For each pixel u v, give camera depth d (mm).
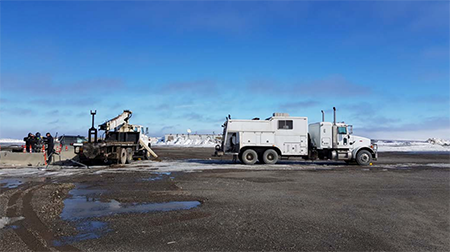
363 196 9133
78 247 4844
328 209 7449
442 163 22531
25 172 15336
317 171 16250
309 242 5121
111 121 21500
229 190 10016
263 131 21078
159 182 11812
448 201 8477
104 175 14109
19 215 6750
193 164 20625
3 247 4828
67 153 21062
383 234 5555
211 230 5734
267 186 10891
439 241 5203
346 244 5035
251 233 5566
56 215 6762
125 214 6891
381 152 43656
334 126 21250
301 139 21188
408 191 10031
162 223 6184
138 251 4684
